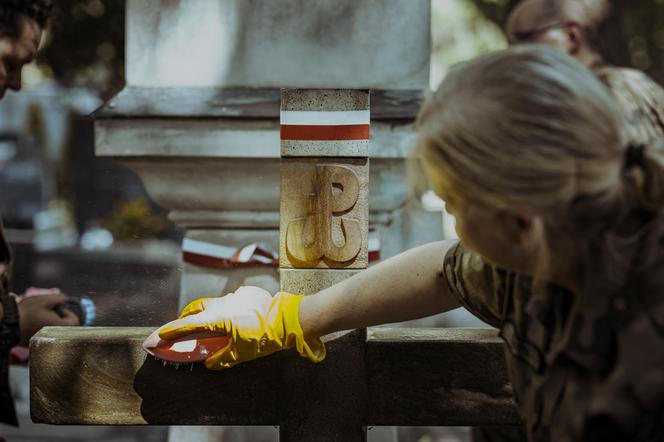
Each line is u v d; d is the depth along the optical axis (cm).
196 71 213
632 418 96
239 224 216
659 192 95
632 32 639
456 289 121
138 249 472
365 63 212
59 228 642
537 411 106
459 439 329
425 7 211
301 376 134
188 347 130
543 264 98
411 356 133
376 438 217
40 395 136
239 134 207
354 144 130
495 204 94
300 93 129
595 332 98
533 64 93
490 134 91
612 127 93
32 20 168
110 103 211
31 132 664
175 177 214
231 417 135
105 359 136
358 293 126
